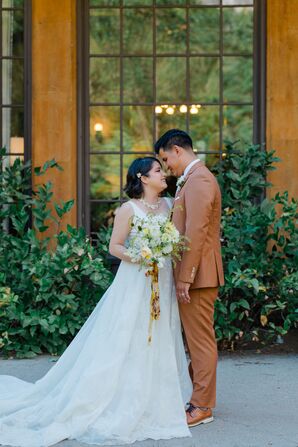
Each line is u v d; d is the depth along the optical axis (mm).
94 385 4625
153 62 7719
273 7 7328
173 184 7004
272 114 7363
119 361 4672
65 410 4594
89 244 6895
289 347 6957
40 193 7133
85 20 7660
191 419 4758
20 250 6898
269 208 6918
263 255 6840
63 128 7395
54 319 6574
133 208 4859
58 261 6641
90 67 7691
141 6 7703
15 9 7621
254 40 7605
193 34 7707
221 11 7668
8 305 6684
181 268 4672
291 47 7320
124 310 4742
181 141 4859
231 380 5922
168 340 4770
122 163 7711
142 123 7738
